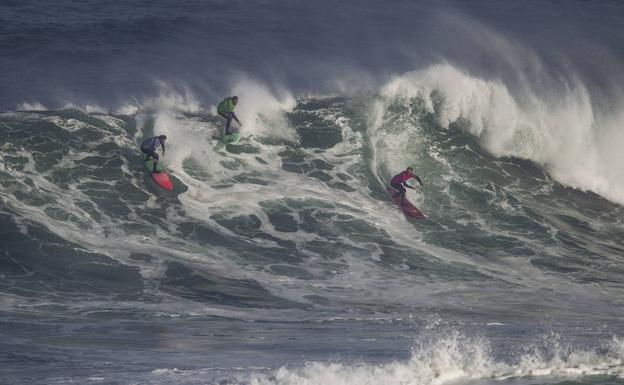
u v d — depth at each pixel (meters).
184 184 72.50
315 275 61.28
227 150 79.12
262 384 27.11
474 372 29.47
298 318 50.38
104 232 63.78
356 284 60.00
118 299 53.56
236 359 35.16
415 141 85.44
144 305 52.41
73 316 48.75
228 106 79.25
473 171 83.88
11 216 63.06
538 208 80.44
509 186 83.38
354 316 51.38
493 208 78.44
